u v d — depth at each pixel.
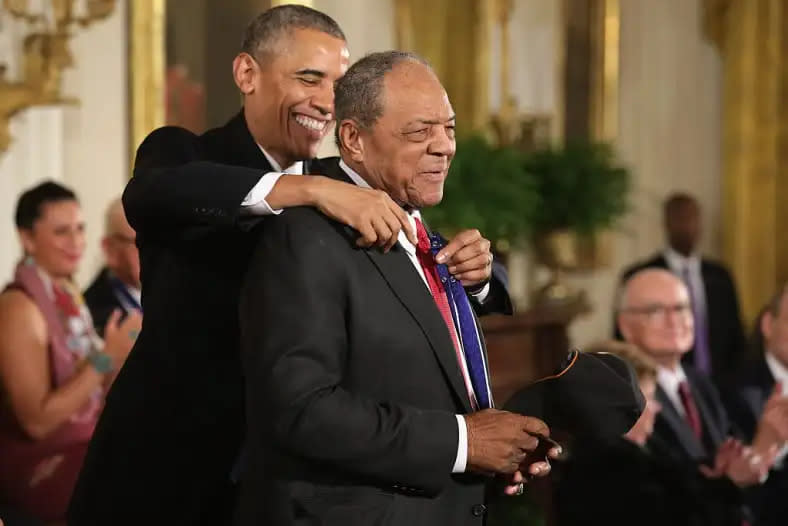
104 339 7.77
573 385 4.31
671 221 14.48
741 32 17.42
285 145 5.10
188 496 4.82
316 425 3.81
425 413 3.97
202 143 5.11
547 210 14.09
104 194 11.01
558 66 15.23
